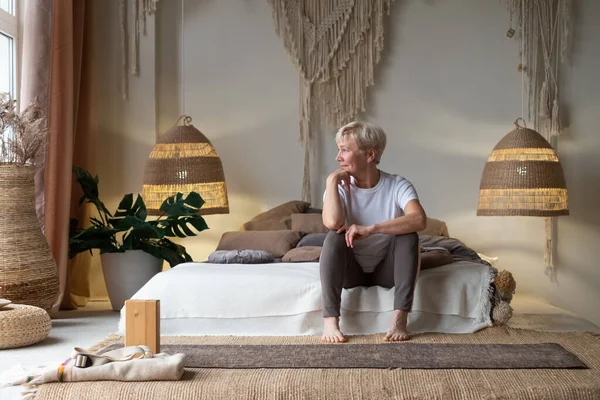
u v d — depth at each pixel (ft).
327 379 7.50
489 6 16.61
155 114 16.49
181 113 16.79
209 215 16.75
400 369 7.86
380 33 16.60
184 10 16.76
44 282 12.50
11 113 12.46
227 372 7.85
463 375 7.63
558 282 16.56
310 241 13.61
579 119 16.49
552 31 16.48
